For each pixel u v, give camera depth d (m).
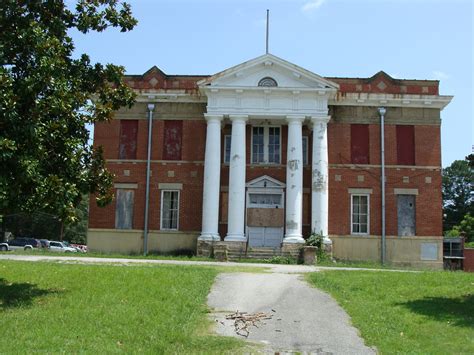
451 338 11.78
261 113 32.78
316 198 32.19
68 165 14.40
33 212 13.75
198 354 10.60
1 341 10.59
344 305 15.02
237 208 31.98
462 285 17.78
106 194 15.76
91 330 11.55
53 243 64.81
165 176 34.47
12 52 13.96
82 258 26.56
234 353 10.81
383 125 34.22
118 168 34.59
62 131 14.03
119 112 35.03
